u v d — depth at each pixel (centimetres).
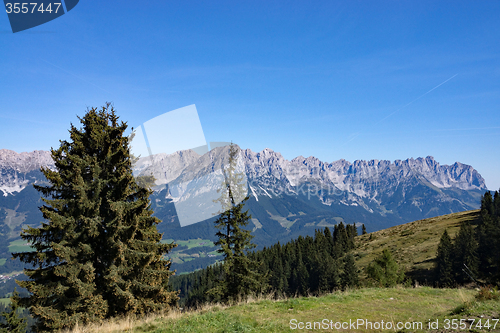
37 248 1426
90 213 1541
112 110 1798
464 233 4494
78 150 1659
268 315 1112
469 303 952
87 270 1395
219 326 955
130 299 1456
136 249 1628
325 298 1457
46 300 1408
